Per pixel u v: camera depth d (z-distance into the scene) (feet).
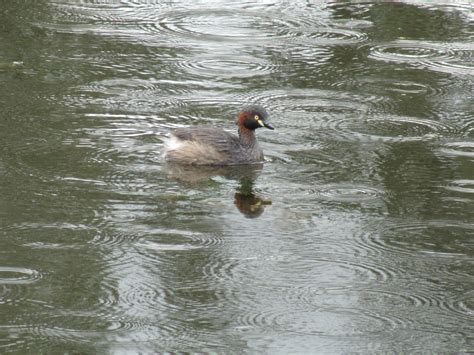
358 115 63.57
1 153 54.70
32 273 42.11
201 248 44.98
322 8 87.45
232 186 52.31
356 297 41.22
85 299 40.34
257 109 55.83
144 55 73.92
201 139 55.52
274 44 77.71
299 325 38.91
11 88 65.67
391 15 85.51
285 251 45.06
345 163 55.72
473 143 59.11
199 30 80.53
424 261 44.42
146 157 55.42
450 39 79.77
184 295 40.96
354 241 46.26
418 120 62.95
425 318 39.65
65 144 56.49
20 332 37.73
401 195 51.44
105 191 50.49
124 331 38.09
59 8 85.10
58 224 46.65
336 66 73.10
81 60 72.13
